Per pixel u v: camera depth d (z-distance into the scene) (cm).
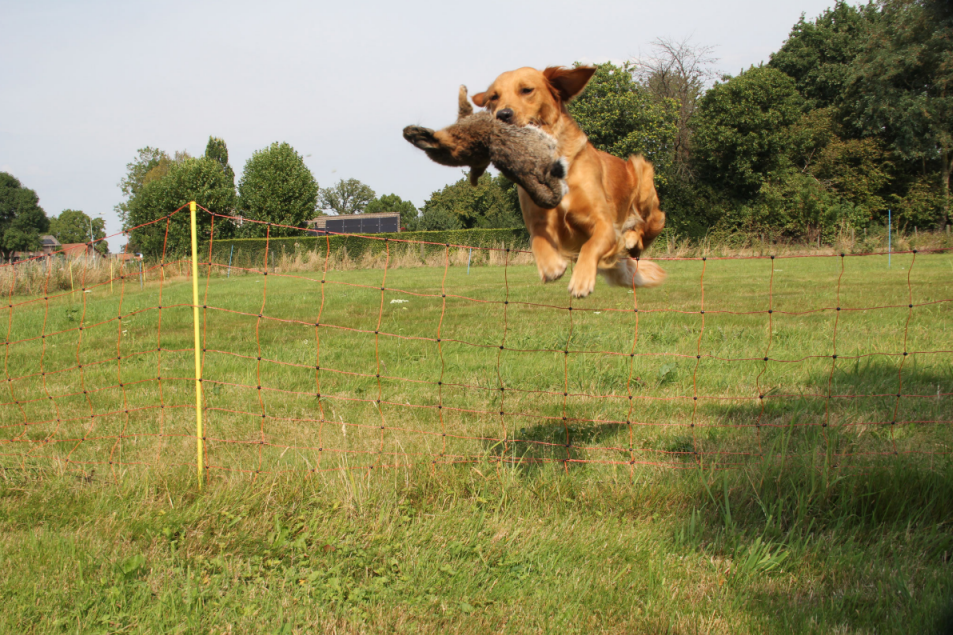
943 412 473
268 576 316
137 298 1421
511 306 1103
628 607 287
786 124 3809
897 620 265
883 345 678
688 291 1234
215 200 4325
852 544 327
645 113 3581
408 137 280
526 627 276
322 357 738
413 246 2841
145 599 293
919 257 2195
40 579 306
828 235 3328
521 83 340
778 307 977
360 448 453
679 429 475
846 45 4428
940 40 3256
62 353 797
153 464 421
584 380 612
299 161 4550
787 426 462
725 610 281
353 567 322
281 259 2645
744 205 3753
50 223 10881
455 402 556
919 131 3547
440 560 324
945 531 336
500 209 6469
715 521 358
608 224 339
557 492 383
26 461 431
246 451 452
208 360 738
